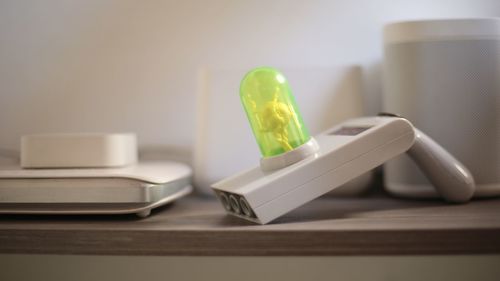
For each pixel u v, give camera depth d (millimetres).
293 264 586
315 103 734
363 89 739
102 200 605
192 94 790
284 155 604
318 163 589
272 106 621
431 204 670
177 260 600
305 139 618
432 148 646
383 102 764
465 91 678
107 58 794
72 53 794
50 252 575
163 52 791
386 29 706
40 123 797
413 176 692
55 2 792
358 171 597
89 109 796
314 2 781
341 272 581
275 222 590
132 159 705
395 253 547
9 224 596
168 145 793
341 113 731
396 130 604
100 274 607
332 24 780
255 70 641
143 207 607
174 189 667
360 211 637
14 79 798
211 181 733
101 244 572
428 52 680
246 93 638
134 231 569
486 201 680
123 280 606
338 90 733
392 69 699
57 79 795
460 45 677
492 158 683
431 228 547
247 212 596
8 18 795
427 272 571
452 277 569
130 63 793
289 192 583
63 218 623
